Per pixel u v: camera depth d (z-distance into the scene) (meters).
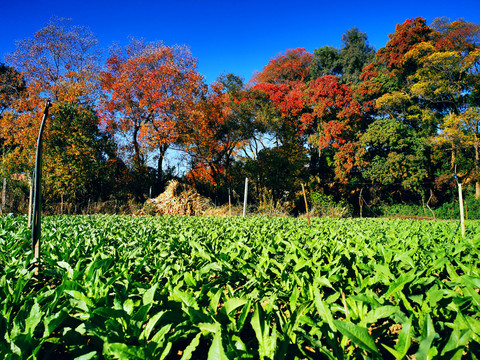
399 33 25.14
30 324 1.57
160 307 1.98
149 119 22.83
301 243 4.16
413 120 24.38
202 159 23.91
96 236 4.41
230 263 3.10
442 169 23.83
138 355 1.39
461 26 22.80
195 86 22.67
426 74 22.67
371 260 2.86
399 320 1.69
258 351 1.52
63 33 20.12
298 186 22.89
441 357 1.35
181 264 2.90
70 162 15.92
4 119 18.22
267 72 31.00
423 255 3.14
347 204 22.81
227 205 19.12
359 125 25.16
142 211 17.02
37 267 2.74
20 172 17.53
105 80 21.56
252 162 22.17
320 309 1.74
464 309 1.95
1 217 8.14
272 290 2.53
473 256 3.42
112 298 2.15
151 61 22.17
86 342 1.61
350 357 1.68
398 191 24.06
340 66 31.62
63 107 16.75
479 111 20.88
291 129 25.19
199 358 1.76
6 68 24.92
